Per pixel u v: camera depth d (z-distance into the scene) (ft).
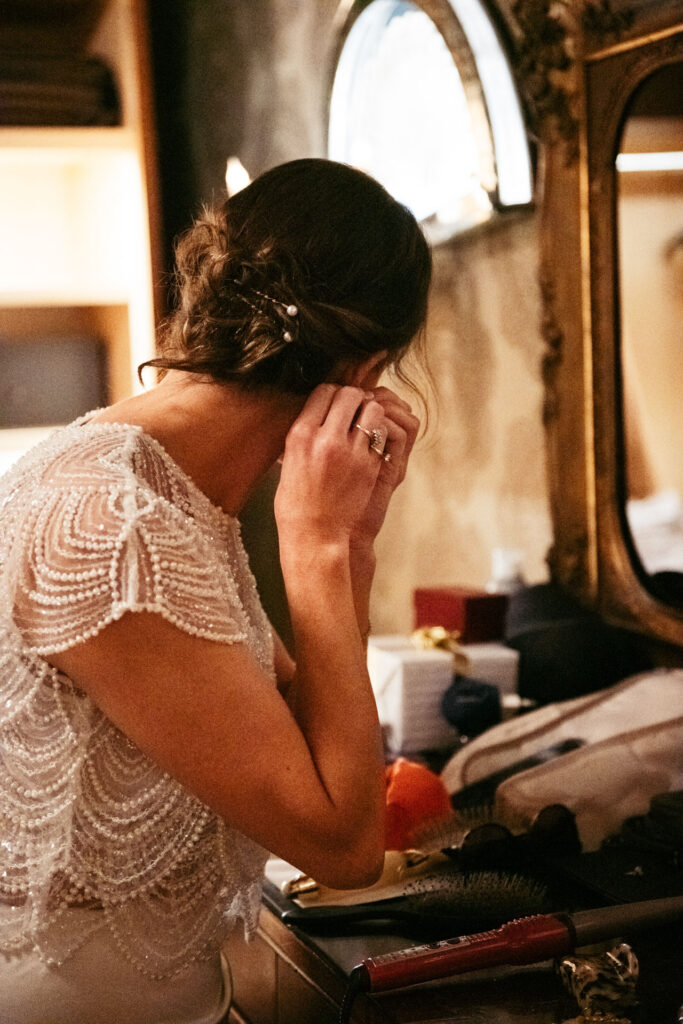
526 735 4.53
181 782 2.63
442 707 4.97
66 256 10.69
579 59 5.11
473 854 3.65
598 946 3.15
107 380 9.55
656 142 4.70
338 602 2.90
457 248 6.45
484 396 6.31
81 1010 2.92
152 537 2.59
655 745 4.12
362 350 2.96
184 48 10.00
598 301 5.14
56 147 8.85
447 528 6.84
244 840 3.14
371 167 7.13
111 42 9.22
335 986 3.16
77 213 10.56
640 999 2.88
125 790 2.83
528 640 5.17
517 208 5.69
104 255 10.03
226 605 2.72
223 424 3.00
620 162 4.95
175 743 2.57
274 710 2.64
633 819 3.89
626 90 4.83
